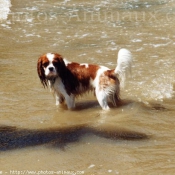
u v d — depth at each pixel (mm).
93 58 13844
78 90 10547
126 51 10125
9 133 9227
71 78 10469
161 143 8570
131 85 11625
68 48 15000
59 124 9641
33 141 8805
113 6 21000
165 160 7898
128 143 8594
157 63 13234
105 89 10258
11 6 21219
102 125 9461
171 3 21234
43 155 8195
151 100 10766
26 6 21266
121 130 9203
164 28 17188
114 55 14086
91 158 8031
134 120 9711
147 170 7555
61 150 8359
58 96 10695
